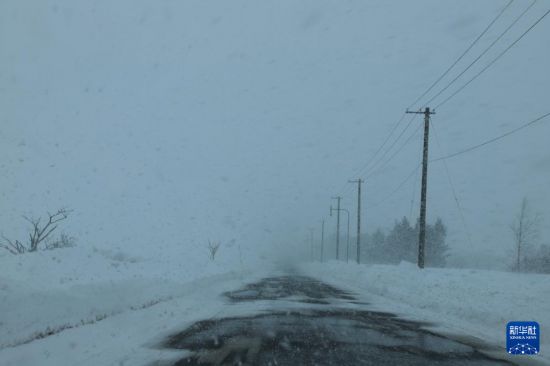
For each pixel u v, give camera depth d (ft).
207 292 65.57
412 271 88.48
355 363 23.94
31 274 43.73
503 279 62.69
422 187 95.81
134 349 27.09
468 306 46.32
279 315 42.11
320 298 59.52
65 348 26.71
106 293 45.39
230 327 35.17
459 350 27.73
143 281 58.59
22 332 29.17
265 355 25.62
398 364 23.91
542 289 50.19
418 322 39.42
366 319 40.47
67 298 37.93
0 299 31.89
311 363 23.82
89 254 66.95
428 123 97.71
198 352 26.35
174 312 43.34
